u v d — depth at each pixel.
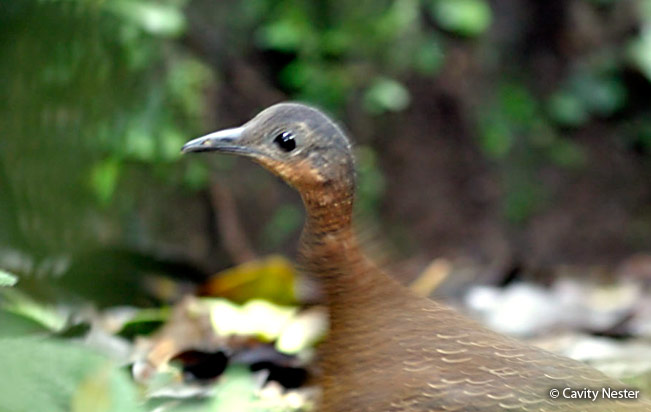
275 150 5.80
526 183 19.38
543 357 5.16
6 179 10.65
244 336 7.23
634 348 8.84
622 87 20.30
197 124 14.06
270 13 16.70
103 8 11.69
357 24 17.16
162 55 13.24
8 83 10.87
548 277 12.47
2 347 4.12
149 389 6.52
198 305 7.64
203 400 6.29
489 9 19.66
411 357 5.18
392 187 18.00
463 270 14.01
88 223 11.27
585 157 20.12
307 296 7.51
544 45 20.17
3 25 10.81
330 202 5.70
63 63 11.18
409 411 4.93
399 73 17.69
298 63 16.78
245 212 15.93
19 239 10.37
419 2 18.02
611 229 19.92
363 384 5.23
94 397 4.12
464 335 5.24
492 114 19.11
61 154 11.11
